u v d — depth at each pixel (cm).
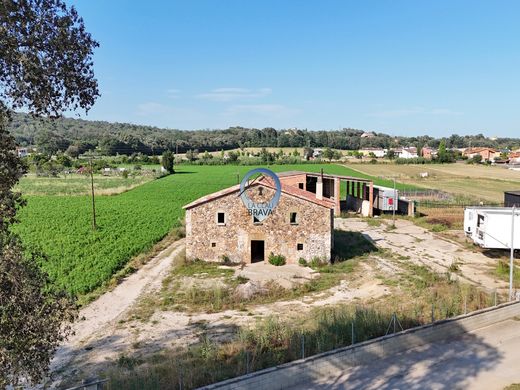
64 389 1590
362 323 2047
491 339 2078
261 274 3353
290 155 19125
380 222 5581
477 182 10556
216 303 2706
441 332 2077
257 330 2059
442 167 14825
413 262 3650
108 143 17725
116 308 2723
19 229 5016
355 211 6488
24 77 1080
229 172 13812
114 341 2217
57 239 4525
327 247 3622
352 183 6781
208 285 3116
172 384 1573
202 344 2003
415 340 1994
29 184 10650
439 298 2494
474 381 1692
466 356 1902
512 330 2186
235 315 2534
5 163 1112
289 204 3631
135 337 2262
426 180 10931
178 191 9288
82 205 7200
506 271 3231
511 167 14750
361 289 2998
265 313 2555
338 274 3366
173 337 2242
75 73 1167
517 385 1659
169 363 1794
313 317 2298
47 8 1094
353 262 3675
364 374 1747
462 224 5281
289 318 2433
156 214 6303
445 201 7188
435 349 1970
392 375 1739
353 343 1847
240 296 2809
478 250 4044
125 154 17988
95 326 2431
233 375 1634
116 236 4797
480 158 16600
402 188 9012
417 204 6869
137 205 7256
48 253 3912
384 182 10269
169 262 3819
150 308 2708
